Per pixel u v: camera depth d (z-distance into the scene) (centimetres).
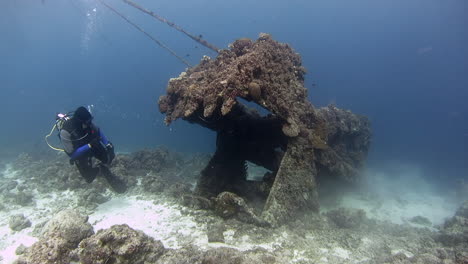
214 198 709
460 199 1303
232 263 386
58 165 1206
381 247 611
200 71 914
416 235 762
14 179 1191
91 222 689
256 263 390
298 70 966
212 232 570
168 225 659
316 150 847
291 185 670
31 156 1558
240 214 641
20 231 668
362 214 835
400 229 810
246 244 551
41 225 675
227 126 843
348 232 681
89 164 624
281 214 640
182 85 796
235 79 610
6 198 920
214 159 894
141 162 1282
